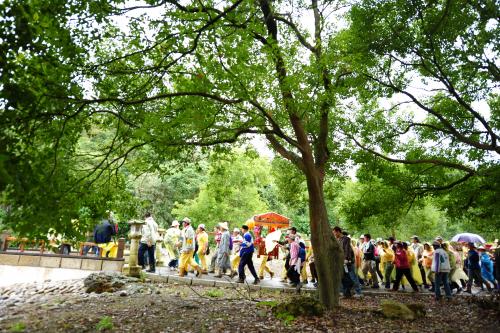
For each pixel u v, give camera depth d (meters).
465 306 10.45
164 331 6.26
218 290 11.16
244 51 6.10
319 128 10.78
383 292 12.60
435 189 11.97
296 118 8.95
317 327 6.82
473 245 14.02
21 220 4.80
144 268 13.76
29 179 4.68
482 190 11.01
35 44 4.83
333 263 9.02
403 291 13.19
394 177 12.36
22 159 4.71
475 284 16.30
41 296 10.16
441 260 11.70
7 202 4.82
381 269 15.71
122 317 7.18
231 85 6.38
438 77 10.35
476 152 11.54
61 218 5.31
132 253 12.62
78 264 13.17
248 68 6.45
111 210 7.72
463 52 10.23
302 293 11.54
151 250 13.10
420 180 12.46
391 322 7.58
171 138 7.35
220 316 7.47
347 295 11.66
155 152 7.73
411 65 11.03
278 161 15.05
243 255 12.23
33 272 13.02
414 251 15.15
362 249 14.70
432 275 13.92
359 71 10.17
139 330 6.27
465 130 11.55
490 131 9.98
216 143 8.26
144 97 7.69
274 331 6.45
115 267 13.19
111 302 8.81
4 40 4.60
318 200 9.12
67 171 6.32
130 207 8.05
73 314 7.36
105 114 8.16
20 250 13.58
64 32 5.54
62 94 5.61
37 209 4.82
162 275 12.38
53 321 6.71
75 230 5.81
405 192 12.32
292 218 43.12
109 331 6.10
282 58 7.84
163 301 8.98
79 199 6.28
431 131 12.32
